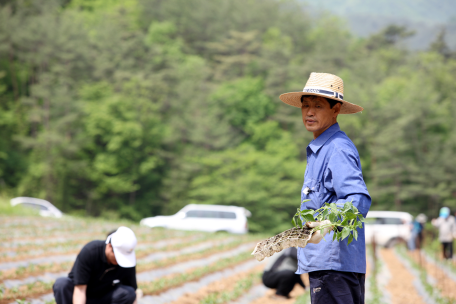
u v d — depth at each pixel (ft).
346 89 190.29
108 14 258.78
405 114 182.29
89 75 196.85
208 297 26.73
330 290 9.55
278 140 191.52
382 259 60.23
